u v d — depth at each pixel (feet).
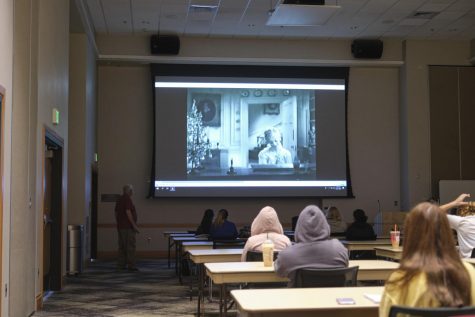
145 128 51.13
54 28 27.78
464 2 41.60
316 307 9.67
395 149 52.60
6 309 19.20
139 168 50.93
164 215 50.90
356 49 50.34
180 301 26.21
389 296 8.21
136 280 34.32
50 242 29.50
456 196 49.44
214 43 50.44
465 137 51.55
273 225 18.16
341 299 10.11
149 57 49.62
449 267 8.00
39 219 24.31
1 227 18.30
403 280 8.11
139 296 27.78
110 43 49.29
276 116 51.37
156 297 27.45
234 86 51.13
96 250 49.96
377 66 52.60
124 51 49.47
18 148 20.83
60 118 29.35
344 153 51.65
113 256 50.06
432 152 51.16
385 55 51.90
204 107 50.72
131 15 44.09
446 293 7.89
